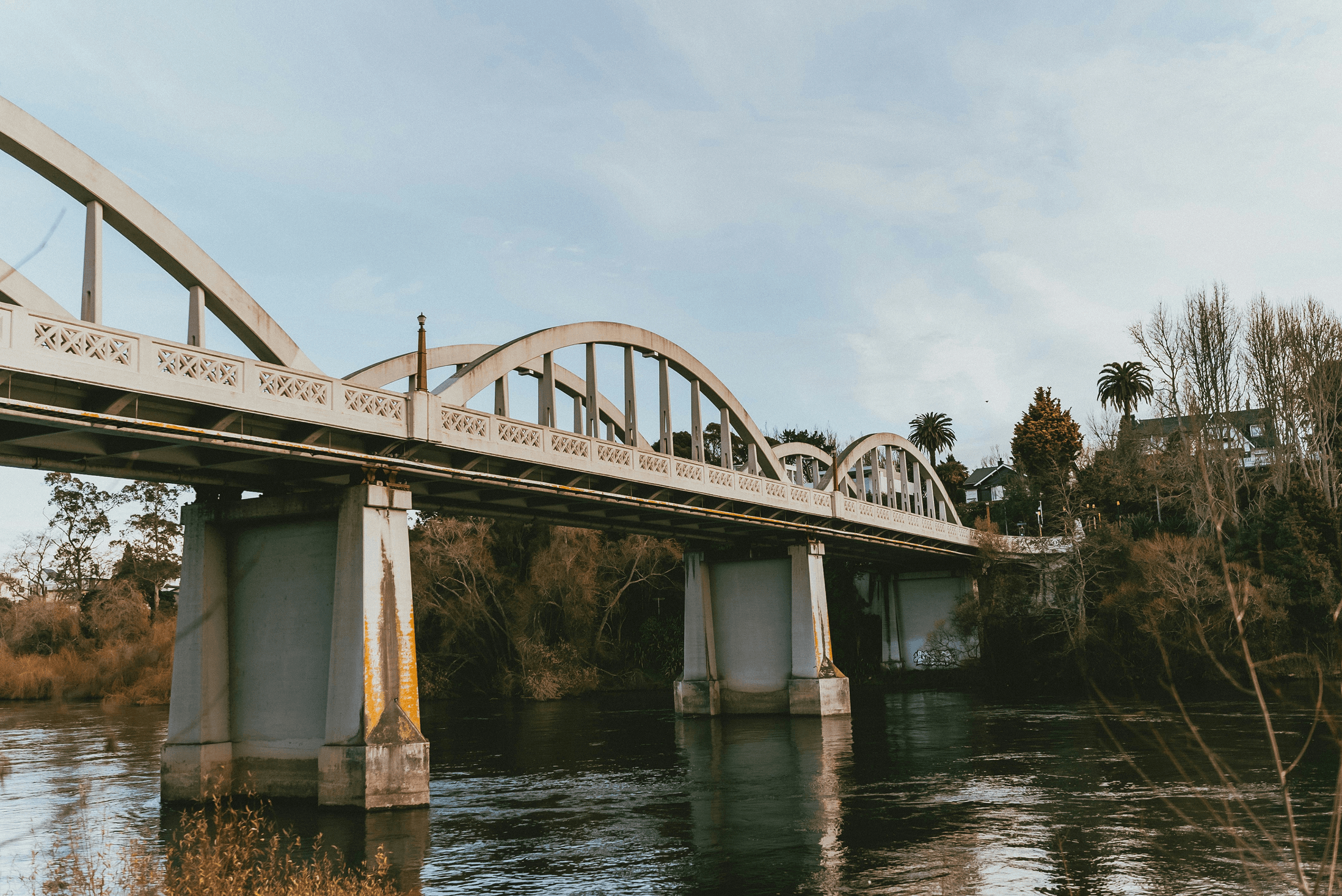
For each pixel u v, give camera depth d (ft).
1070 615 202.18
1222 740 108.17
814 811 76.79
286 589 85.97
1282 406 179.93
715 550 164.55
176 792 82.58
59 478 300.61
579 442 105.70
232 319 76.89
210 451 77.66
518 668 236.84
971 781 88.94
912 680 233.55
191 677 85.05
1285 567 165.07
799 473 175.01
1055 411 329.93
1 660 230.89
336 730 78.48
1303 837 61.62
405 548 83.82
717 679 161.27
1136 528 220.84
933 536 199.41
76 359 61.52
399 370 98.89
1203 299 147.02
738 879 56.08
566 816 76.74
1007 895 50.78
